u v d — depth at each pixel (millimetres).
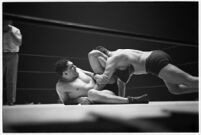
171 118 1517
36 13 3293
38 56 3477
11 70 2375
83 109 1699
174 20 3410
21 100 3445
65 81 2539
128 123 1425
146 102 2260
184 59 3467
